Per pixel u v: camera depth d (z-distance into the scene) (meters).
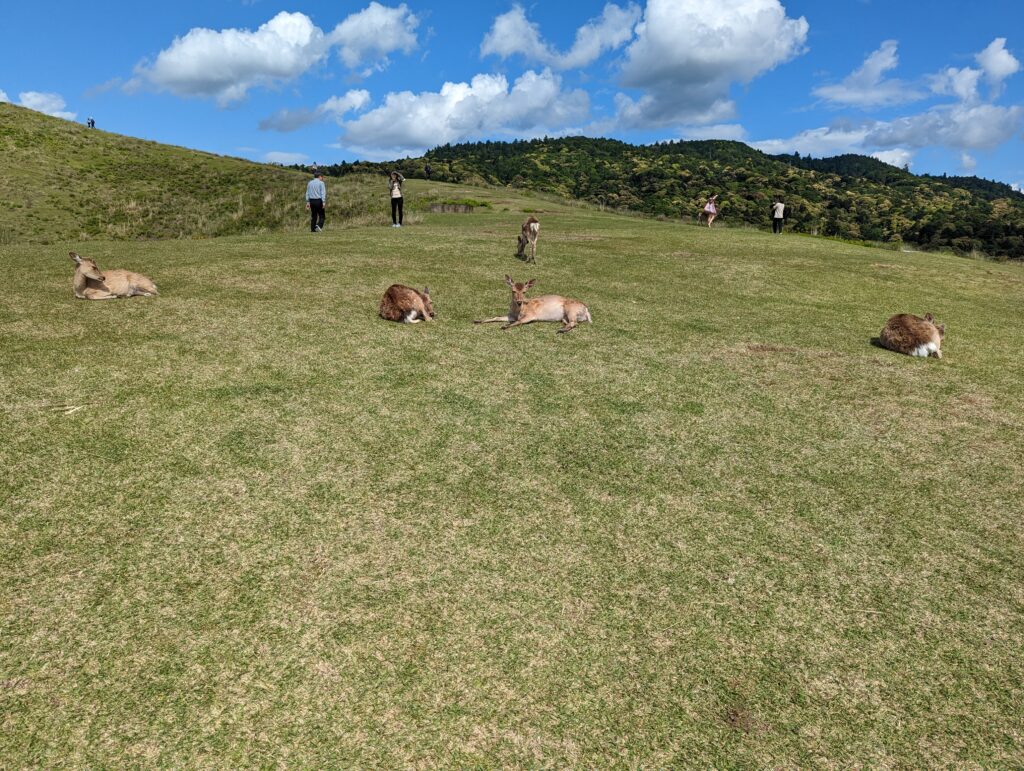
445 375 6.32
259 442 4.71
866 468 4.94
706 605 3.35
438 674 2.81
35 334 6.65
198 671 2.75
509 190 40.66
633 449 5.02
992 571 3.76
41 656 2.77
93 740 2.42
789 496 4.47
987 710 2.80
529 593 3.35
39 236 25.44
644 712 2.69
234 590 3.23
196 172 40.53
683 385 6.47
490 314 8.81
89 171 36.66
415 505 4.07
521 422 5.37
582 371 6.70
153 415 4.99
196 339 6.85
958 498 4.55
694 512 4.20
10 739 2.39
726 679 2.89
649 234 19.56
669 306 9.96
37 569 3.27
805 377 6.97
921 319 8.21
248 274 10.45
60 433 4.60
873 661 3.04
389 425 5.14
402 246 14.57
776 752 2.55
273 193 35.22
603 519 4.05
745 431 5.48
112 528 3.63
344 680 2.75
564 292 10.52
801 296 11.52
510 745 2.51
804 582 3.57
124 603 3.10
